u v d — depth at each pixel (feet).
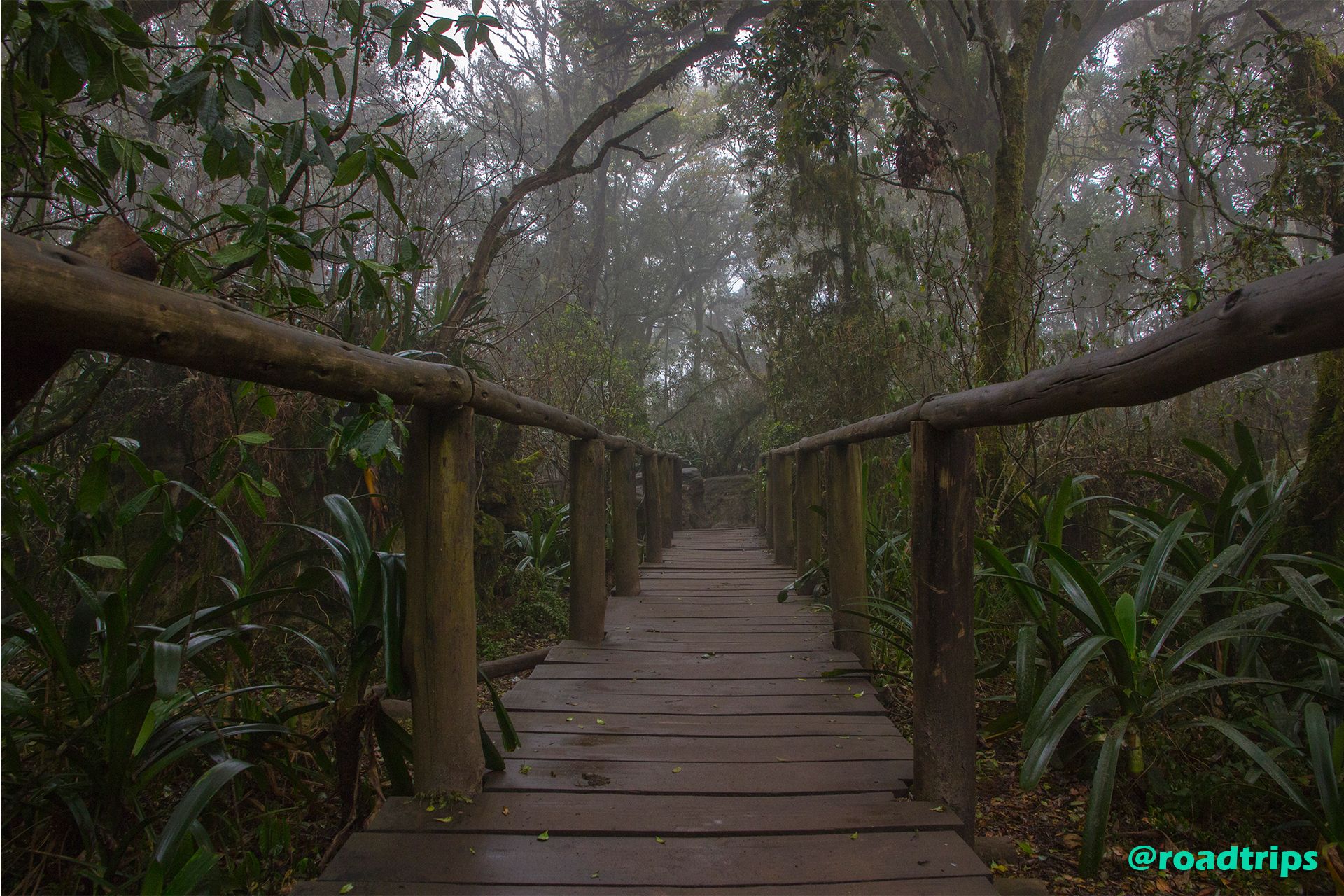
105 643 6.63
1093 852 6.79
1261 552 10.60
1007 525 15.67
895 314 30.45
